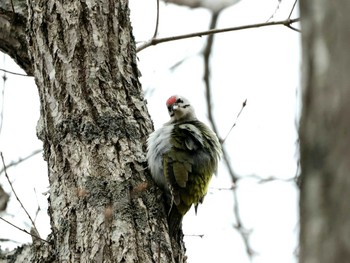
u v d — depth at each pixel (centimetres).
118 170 998
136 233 935
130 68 1134
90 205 952
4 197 1296
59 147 1025
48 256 956
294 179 1094
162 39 1376
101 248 908
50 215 1003
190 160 1177
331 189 310
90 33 1100
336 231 304
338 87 316
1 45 1286
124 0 1175
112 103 1066
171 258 948
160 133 1157
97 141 1015
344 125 311
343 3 319
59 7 1107
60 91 1059
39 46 1102
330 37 321
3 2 1271
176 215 1079
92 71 1073
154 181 1088
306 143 324
